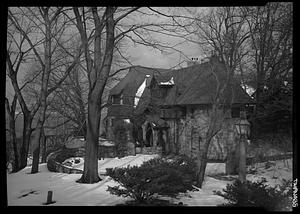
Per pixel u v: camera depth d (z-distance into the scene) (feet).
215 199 38.88
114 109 126.82
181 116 100.63
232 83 73.00
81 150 88.02
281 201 27.32
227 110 68.08
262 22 79.20
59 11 47.26
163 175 38.40
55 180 50.55
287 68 76.18
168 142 104.99
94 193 41.01
